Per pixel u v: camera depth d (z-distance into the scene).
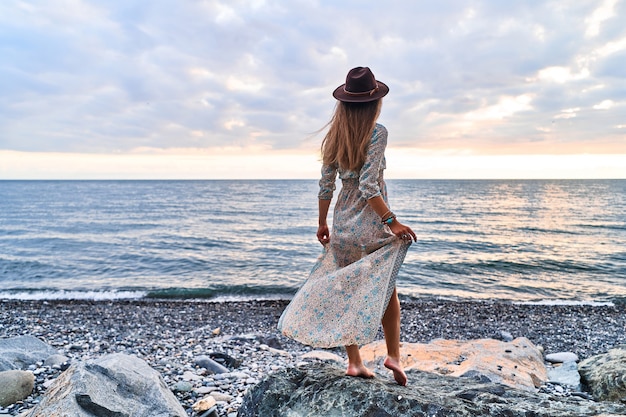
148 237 29.02
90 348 8.12
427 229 33.41
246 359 7.07
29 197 87.12
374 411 2.69
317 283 2.94
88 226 36.38
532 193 94.44
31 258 21.14
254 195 93.25
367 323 2.70
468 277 17.42
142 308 12.64
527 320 11.70
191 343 8.66
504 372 5.65
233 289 15.22
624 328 10.97
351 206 3.04
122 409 3.27
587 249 24.25
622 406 2.94
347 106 2.98
